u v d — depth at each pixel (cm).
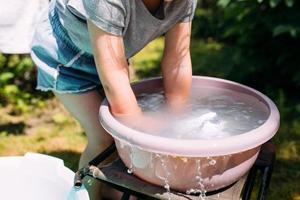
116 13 135
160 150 120
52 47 165
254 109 156
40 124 283
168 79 164
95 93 170
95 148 178
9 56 313
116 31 137
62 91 168
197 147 118
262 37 319
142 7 144
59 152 251
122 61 140
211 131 140
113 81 139
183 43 159
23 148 255
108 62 138
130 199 182
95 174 138
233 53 373
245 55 331
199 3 484
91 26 137
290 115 289
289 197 216
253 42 323
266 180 141
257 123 145
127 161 135
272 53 322
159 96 169
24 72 315
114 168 140
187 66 162
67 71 166
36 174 156
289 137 264
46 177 154
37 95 314
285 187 223
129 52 156
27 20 197
